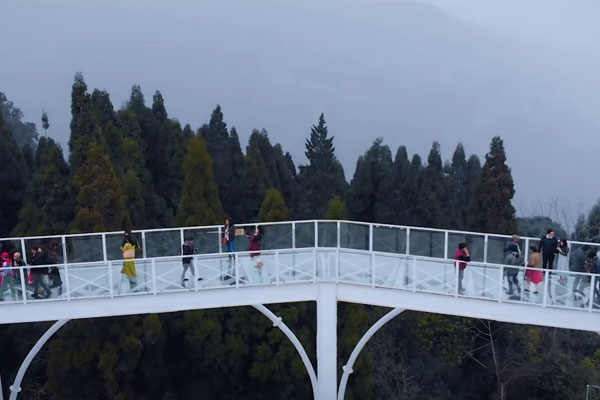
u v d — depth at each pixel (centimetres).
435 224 4181
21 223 2855
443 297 1770
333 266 1870
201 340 2536
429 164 4903
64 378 2373
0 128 3347
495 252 1934
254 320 2586
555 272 1667
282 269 1861
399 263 1811
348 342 2577
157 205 3447
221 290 1831
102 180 2516
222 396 2620
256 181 3903
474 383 2773
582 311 1664
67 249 1967
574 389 2594
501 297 1720
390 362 2855
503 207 2950
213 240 2028
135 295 1781
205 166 2806
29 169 3728
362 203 4331
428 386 2775
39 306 1741
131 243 1875
